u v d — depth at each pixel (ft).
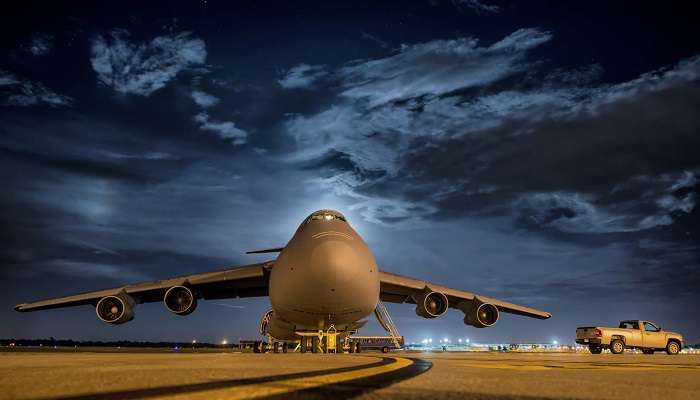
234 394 12.22
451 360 34.30
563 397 12.87
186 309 67.00
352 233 56.54
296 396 11.87
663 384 17.04
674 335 70.54
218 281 68.49
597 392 14.19
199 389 13.25
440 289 71.00
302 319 56.59
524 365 29.12
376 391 13.11
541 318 80.43
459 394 12.82
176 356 39.32
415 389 13.75
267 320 74.23
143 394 12.20
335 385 14.46
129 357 36.22
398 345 75.72
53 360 29.94
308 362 28.58
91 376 16.88
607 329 67.87
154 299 74.13
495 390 14.02
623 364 33.42
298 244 54.44
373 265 55.36
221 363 26.71
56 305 69.15
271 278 59.16
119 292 66.69
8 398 11.52
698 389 15.47
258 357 37.78
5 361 28.43
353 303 52.34
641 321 70.33
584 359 43.62
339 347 62.28
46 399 11.36
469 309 74.18
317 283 49.96
